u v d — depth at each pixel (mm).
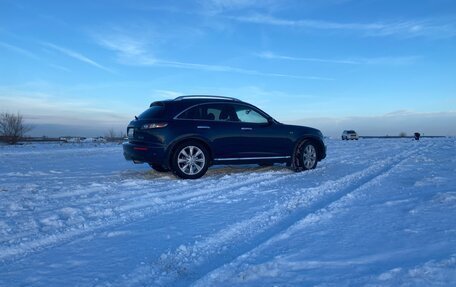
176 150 7891
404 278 2740
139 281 2934
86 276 3021
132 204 5535
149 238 3936
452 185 6184
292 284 2740
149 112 8297
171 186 7043
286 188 6570
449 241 3432
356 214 4512
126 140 8805
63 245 3783
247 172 9117
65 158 14516
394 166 9227
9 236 4082
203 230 4148
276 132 8930
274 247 3484
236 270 3016
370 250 3316
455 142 24172
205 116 8305
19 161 13102
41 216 4848
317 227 4051
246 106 8812
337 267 2996
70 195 6270
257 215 4707
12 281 2953
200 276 3012
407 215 4367
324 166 10039
